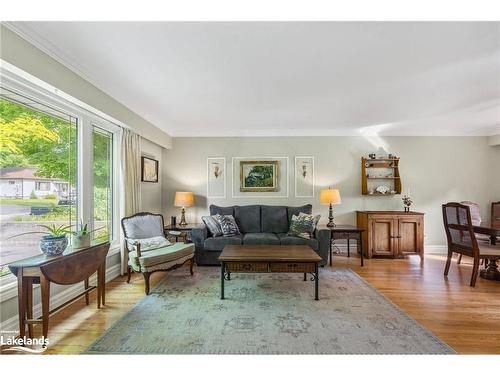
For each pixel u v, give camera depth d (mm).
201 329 2211
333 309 2594
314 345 1988
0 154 2141
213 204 5203
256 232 4715
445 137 5180
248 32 1936
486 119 4266
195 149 5254
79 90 2547
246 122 4559
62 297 2680
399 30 1904
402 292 3051
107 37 2006
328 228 4434
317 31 1920
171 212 5230
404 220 4629
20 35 1872
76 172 2965
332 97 3285
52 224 2637
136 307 2635
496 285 3279
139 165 4062
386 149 5215
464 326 2283
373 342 2031
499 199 5137
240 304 2707
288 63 2414
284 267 2850
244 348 1949
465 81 2797
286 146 5234
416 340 2061
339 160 5211
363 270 3928
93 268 2486
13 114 2240
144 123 4098
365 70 2551
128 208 3736
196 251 4156
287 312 2527
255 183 5219
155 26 1866
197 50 2193
